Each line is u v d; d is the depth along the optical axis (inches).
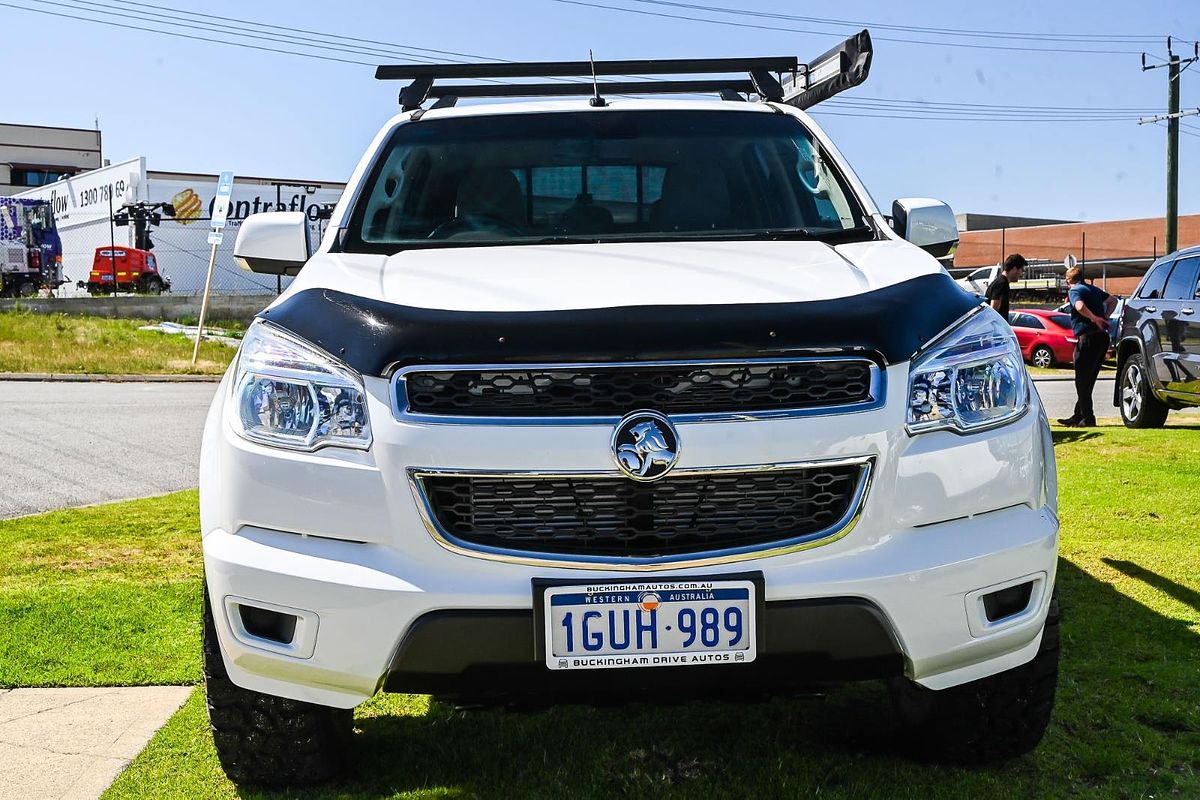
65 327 788.6
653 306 94.0
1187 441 351.3
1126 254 2172.7
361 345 93.0
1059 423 424.8
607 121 149.5
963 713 108.1
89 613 165.9
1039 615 98.7
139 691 136.2
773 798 106.0
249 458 93.9
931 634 92.7
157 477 287.4
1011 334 103.5
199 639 154.6
